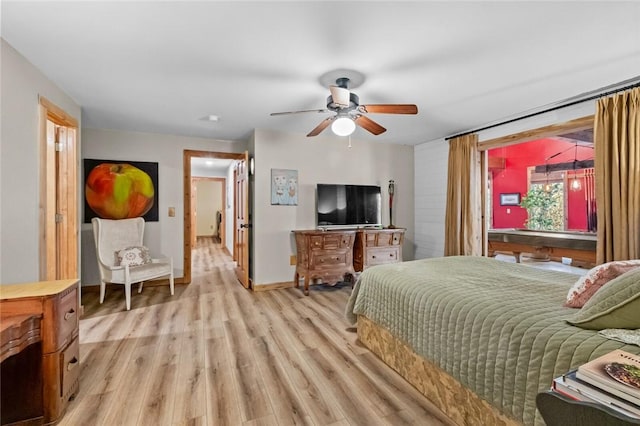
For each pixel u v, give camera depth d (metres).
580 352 1.11
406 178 5.34
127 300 3.42
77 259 3.13
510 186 7.40
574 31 1.90
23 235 2.14
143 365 2.21
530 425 1.24
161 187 4.52
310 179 4.59
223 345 2.54
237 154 4.95
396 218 5.25
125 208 4.29
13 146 2.05
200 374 2.10
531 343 1.28
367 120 2.91
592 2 1.62
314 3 1.62
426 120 3.80
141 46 2.06
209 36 1.94
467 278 2.12
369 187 4.80
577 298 1.47
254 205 4.29
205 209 11.13
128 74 2.48
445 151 4.75
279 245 4.39
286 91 2.84
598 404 0.68
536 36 1.95
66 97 2.91
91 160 4.14
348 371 2.15
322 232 4.09
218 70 2.41
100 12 1.69
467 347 1.56
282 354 2.39
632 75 2.51
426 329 1.83
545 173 6.73
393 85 2.71
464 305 1.64
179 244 4.63
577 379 0.77
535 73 2.48
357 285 2.66
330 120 2.96
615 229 2.62
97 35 1.92
